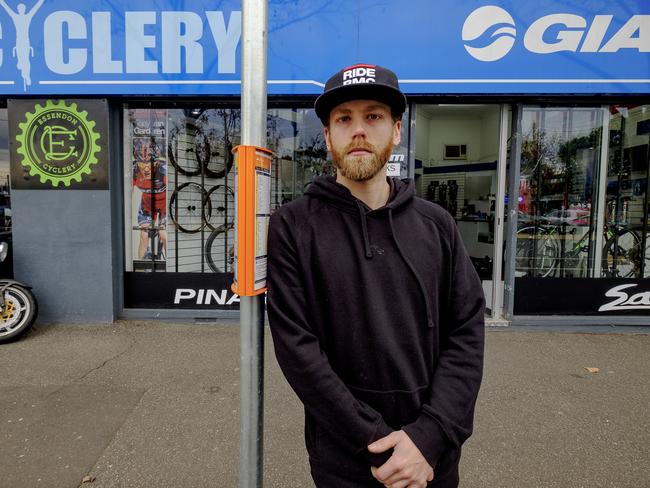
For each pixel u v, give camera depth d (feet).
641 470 8.11
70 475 7.80
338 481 4.23
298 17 14.97
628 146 16.66
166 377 11.79
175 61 15.25
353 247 4.29
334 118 4.39
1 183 16.72
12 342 14.25
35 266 15.99
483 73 15.01
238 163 4.05
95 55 15.26
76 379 11.62
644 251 17.13
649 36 14.76
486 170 26.50
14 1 15.08
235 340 14.64
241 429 4.38
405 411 4.22
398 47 14.99
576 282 16.63
